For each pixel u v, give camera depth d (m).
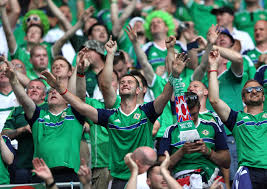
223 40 30.72
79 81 23.56
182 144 22.98
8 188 22.16
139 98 25.28
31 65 32.56
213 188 20.84
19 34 37.47
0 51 33.44
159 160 22.81
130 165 20.31
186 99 23.03
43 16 35.97
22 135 25.22
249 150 22.84
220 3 41.31
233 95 27.80
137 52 28.64
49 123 23.52
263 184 22.39
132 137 22.42
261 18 40.34
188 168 22.41
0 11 33.09
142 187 21.14
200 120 23.38
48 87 29.44
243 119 23.30
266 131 23.05
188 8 40.25
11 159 24.08
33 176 23.78
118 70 29.73
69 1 42.09
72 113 23.50
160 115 24.69
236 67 27.52
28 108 23.53
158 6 41.25
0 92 28.08
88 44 28.95
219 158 22.64
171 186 19.88
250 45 34.78
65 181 22.77
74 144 23.12
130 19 40.00
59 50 33.09
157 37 33.38
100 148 25.09
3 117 27.00
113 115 22.77
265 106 28.14
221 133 23.20
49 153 22.81
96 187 24.88
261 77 28.55
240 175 22.55
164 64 32.28
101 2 42.00
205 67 27.53
